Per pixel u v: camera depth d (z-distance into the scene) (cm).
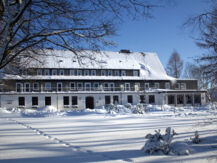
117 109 2842
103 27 793
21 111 3284
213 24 948
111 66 4553
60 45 823
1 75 1506
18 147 736
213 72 1267
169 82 4841
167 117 2062
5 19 751
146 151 664
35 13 814
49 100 4028
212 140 859
